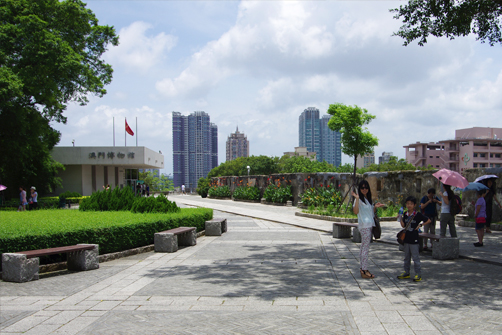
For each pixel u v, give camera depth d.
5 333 3.98
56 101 23.50
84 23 23.03
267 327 4.03
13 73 18.89
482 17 10.30
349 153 17.17
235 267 7.36
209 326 4.09
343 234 11.66
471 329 3.91
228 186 39.34
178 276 6.64
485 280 6.05
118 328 4.09
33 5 20.38
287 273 6.74
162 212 12.38
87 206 13.51
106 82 26.09
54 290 5.80
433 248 8.07
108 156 36.47
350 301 4.97
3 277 6.44
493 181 12.01
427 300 4.97
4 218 9.99
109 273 7.07
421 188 16.53
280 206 26.19
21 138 22.03
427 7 10.09
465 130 98.69
